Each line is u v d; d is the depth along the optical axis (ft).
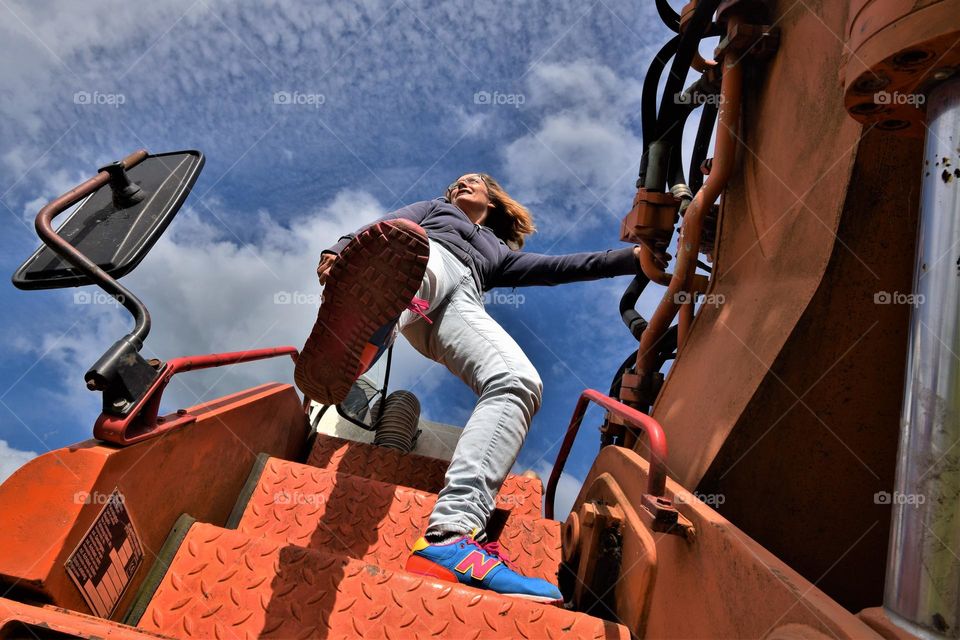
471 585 6.07
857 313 5.03
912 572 2.91
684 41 7.76
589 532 6.82
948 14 2.85
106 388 5.22
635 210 8.80
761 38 6.67
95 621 4.19
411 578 5.67
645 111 9.20
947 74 3.08
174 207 5.75
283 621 5.38
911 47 2.96
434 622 5.41
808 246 5.37
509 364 7.23
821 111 5.49
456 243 8.17
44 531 4.51
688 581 5.08
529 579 6.02
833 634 3.23
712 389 6.29
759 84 6.93
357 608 5.47
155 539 5.83
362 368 6.93
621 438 9.08
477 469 6.66
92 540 4.81
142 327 5.52
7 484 4.72
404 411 13.47
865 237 4.88
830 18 5.45
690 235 7.60
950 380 2.88
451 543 6.21
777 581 3.79
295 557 5.78
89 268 5.24
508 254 9.01
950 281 2.93
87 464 4.83
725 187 7.42
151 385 5.56
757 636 3.92
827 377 5.21
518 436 6.96
